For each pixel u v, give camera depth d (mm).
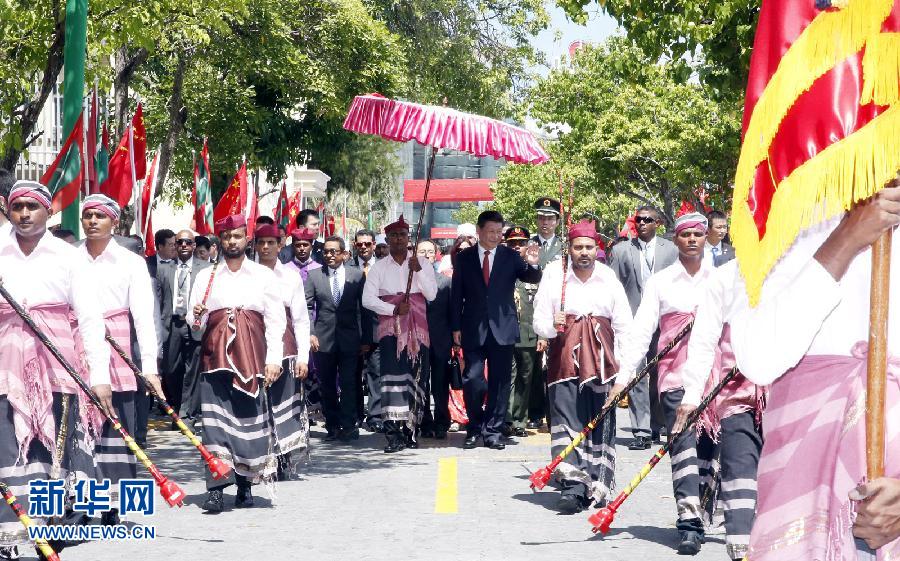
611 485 8500
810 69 2998
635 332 7738
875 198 2875
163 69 23719
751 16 13906
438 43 26672
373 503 8930
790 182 2969
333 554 7109
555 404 8492
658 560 6961
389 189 39438
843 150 2904
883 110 3031
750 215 3094
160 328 12477
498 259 12391
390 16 26844
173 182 25328
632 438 13016
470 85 26969
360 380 14328
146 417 11469
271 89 25750
